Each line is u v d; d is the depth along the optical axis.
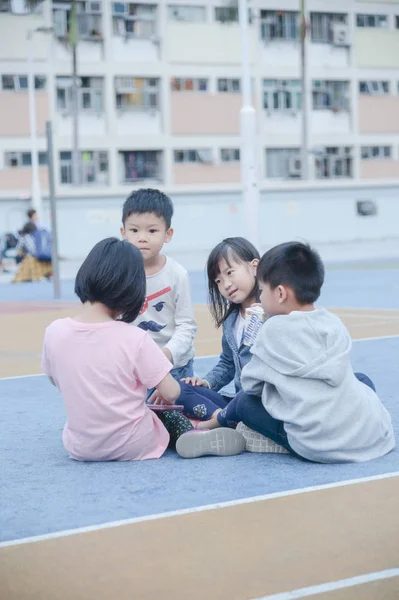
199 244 48.06
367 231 51.88
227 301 6.52
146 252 6.61
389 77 58.50
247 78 20.44
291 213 49.81
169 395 5.84
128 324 5.82
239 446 5.88
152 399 6.28
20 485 5.31
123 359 5.69
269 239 49.28
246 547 4.14
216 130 54.47
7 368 10.34
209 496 4.95
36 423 7.18
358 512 4.61
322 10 56.22
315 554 4.04
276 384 5.56
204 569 3.89
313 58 56.34
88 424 5.73
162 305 6.75
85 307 5.86
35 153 45.34
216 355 10.59
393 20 58.38
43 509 4.81
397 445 6.04
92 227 45.59
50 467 5.72
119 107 52.81
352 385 5.65
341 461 5.58
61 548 4.20
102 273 5.70
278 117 55.94
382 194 52.25
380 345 11.02
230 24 54.44
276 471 5.44
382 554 4.02
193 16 53.78
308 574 3.81
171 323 6.82
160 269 6.74
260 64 55.12
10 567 3.99
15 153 50.19
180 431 6.07
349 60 57.28
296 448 5.62
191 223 47.84
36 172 44.97
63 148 51.59
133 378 5.74
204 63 54.03
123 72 52.44
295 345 5.57
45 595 3.67
